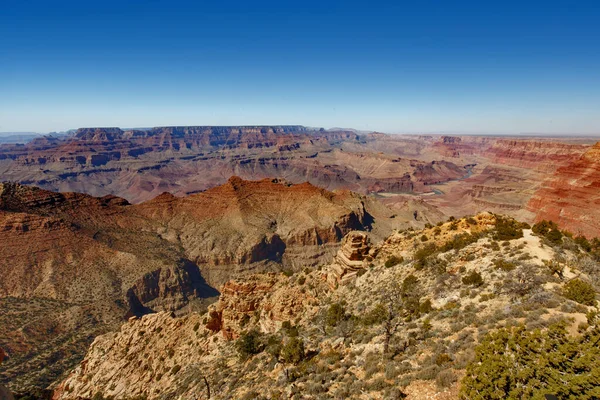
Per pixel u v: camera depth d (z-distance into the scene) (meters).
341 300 41.56
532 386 14.16
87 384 53.94
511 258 32.28
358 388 19.92
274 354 32.34
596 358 14.24
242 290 48.22
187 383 37.25
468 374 15.89
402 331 26.19
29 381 70.50
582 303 21.58
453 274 34.09
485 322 22.45
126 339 56.69
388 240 51.00
